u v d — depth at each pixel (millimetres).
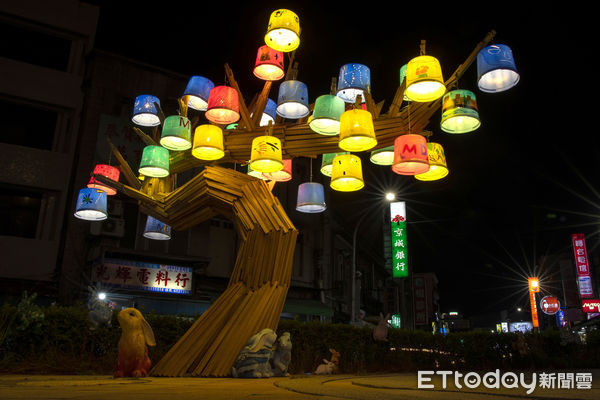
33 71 15930
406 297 34750
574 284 30234
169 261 15891
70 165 15703
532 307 27094
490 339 13617
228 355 5633
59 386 4008
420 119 6047
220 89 6211
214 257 17625
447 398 3248
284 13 5785
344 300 23609
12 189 15047
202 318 6191
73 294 14156
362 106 6684
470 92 5699
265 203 6594
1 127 15414
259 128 6852
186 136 6602
